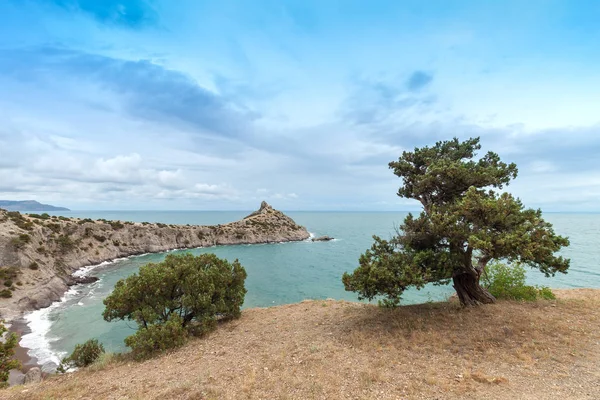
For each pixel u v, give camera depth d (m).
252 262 72.44
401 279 13.82
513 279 19.20
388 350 12.37
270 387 9.92
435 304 18.09
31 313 35.81
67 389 11.28
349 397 8.88
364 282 14.77
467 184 15.95
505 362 10.49
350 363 11.37
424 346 12.40
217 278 21.61
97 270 62.50
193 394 9.67
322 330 16.42
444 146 18.39
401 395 8.80
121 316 20.39
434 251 16.02
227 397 9.41
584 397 8.06
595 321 13.71
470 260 15.84
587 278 44.25
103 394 10.55
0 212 56.16
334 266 67.06
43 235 58.19
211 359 13.66
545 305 16.19
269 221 130.75
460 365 10.50
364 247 100.75
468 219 14.66
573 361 10.18
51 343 27.20
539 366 10.02
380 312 17.95
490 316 14.48
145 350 15.81
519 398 8.18
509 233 13.62
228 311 21.28
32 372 20.16
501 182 16.02
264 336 16.59
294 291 46.47
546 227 14.06
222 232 111.12
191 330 18.78
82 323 32.56
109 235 80.19
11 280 38.97
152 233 92.06
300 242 116.38
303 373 10.84
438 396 8.59
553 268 13.71
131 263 71.06
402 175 18.62
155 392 10.30
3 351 15.53
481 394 8.52
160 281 19.86
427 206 17.55
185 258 23.23
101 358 16.02
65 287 47.16
